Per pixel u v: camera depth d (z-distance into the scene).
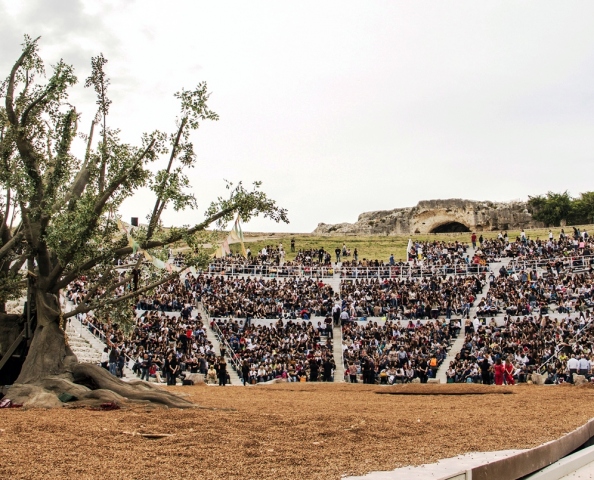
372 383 41.66
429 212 108.12
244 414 16.69
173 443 11.49
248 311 55.91
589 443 14.72
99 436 12.23
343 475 8.63
